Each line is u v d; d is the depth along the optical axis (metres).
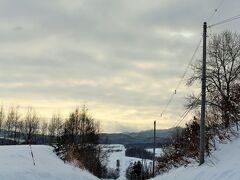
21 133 76.62
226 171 17.70
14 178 21.86
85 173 40.50
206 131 26.72
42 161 31.66
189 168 27.02
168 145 54.72
